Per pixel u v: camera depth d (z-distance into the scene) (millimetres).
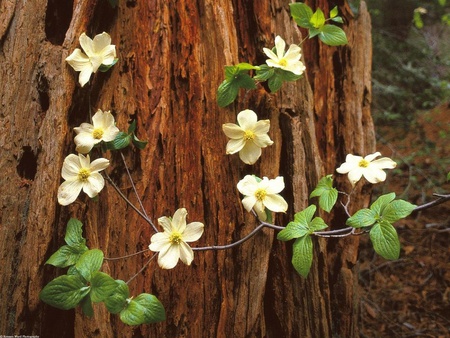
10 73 906
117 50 960
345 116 1229
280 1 1080
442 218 2029
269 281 996
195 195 948
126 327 882
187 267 929
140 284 900
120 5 967
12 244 839
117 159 923
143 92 949
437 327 1570
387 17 3229
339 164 1216
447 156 2455
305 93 1054
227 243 951
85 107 916
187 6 979
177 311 917
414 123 2785
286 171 1007
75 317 842
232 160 964
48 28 958
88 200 888
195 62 970
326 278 1014
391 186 2285
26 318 817
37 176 841
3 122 885
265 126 868
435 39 3426
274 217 975
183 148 952
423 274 1789
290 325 986
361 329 1576
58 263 783
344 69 1254
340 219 1173
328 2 1263
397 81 3016
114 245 901
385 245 764
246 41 1062
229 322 939
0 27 923
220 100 910
